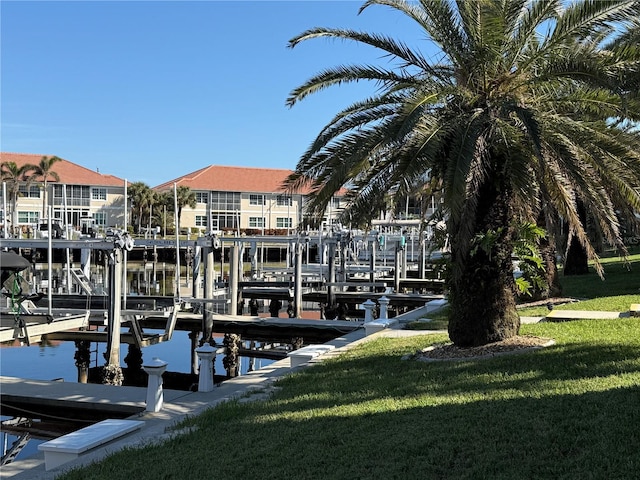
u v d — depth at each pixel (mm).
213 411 9281
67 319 18359
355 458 6391
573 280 26953
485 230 11508
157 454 7324
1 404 12953
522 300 20547
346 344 16031
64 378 21672
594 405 7117
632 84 10633
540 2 11195
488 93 11484
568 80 11117
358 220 11477
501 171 11297
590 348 10500
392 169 11328
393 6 11883
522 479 5375
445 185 10367
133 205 74812
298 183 12562
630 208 12555
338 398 9289
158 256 72188
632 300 17938
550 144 10758
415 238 47594
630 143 10836
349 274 47469
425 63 11961
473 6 11023
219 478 6258
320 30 11945
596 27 10883
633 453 5586
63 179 71750
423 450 6379
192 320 23750
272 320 23281
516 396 8031
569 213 11977
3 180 64938
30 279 36344
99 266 52344
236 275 27234
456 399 8320
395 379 10141
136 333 20500
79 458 7660
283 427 7961
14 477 7312
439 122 10859
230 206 77562
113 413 12336
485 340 11711
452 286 12125
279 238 33719
